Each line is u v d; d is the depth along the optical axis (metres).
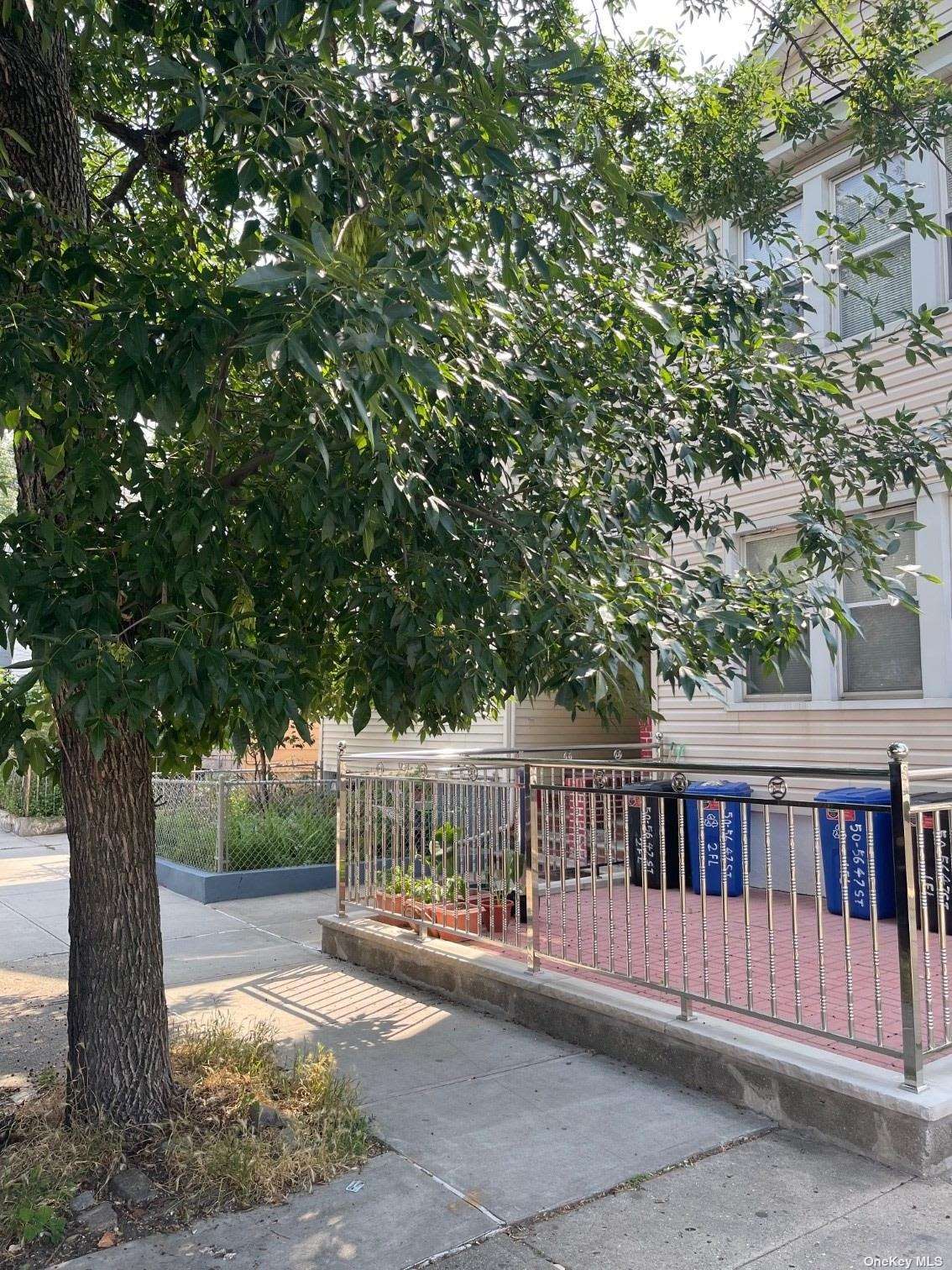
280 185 3.34
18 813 16.38
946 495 7.82
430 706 4.12
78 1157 3.63
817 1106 3.93
